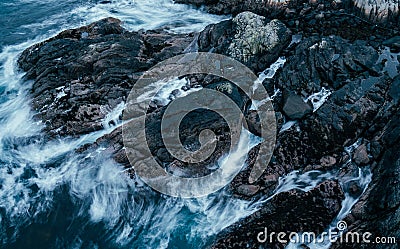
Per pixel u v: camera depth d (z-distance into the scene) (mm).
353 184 12789
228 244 12258
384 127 13484
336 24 17719
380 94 14539
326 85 15500
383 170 12359
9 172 15250
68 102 16797
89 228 13539
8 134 16469
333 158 13594
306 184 13297
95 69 17781
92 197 14266
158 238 13062
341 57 15617
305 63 15906
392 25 17516
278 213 12711
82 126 16031
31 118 16859
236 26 17359
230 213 13164
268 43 16703
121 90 16797
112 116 16219
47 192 14508
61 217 13859
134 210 13820
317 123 14500
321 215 12375
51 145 15891
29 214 13938
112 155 14938
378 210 11461
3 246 13148
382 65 15414
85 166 14969
